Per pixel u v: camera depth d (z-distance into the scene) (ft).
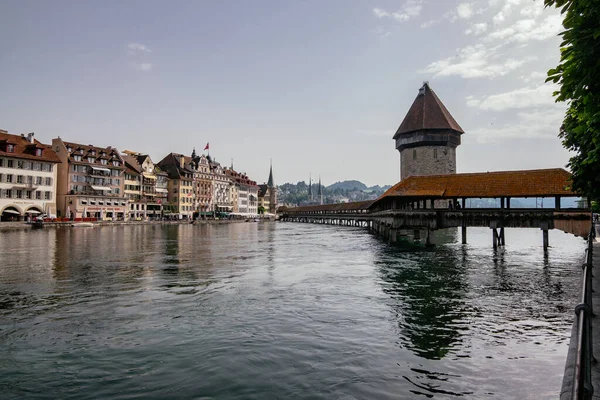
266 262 90.68
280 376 28.81
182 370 29.76
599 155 28.86
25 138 251.80
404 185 129.49
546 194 106.32
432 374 29.17
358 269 80.28
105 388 26.94
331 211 401.90
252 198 572.10
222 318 43.45
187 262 89.10
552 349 34.22
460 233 236.22
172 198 383.86
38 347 34.42
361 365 30.86
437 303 51.16
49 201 247.70
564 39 20.53
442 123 239.30
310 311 46.68
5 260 87.92
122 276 69.46
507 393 26.00
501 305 50.34
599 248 66.95
